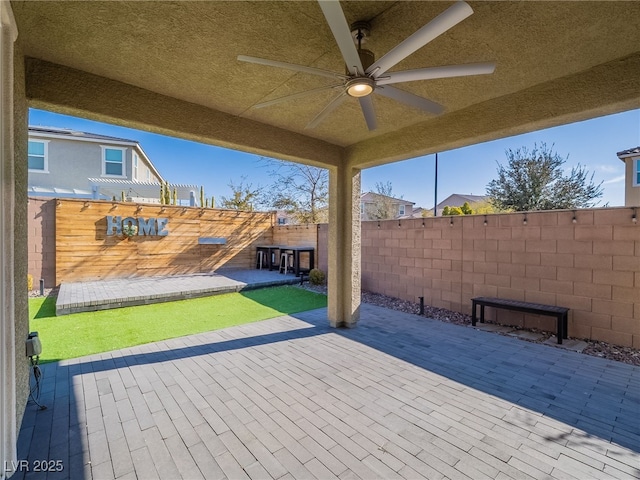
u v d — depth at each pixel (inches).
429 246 248.2
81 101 104.0
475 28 80.6
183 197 564.1
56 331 187.8
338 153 192.7
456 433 92.3
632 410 103.9
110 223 334.6
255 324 203.5
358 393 115.6
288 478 75.5
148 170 644.1
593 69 100.9
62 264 311.7
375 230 293.1
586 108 102.5
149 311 236.2
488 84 112.3
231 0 70.4
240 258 430.6
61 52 93.0
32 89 96.3
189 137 132.7
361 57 82.0
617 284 159.0
